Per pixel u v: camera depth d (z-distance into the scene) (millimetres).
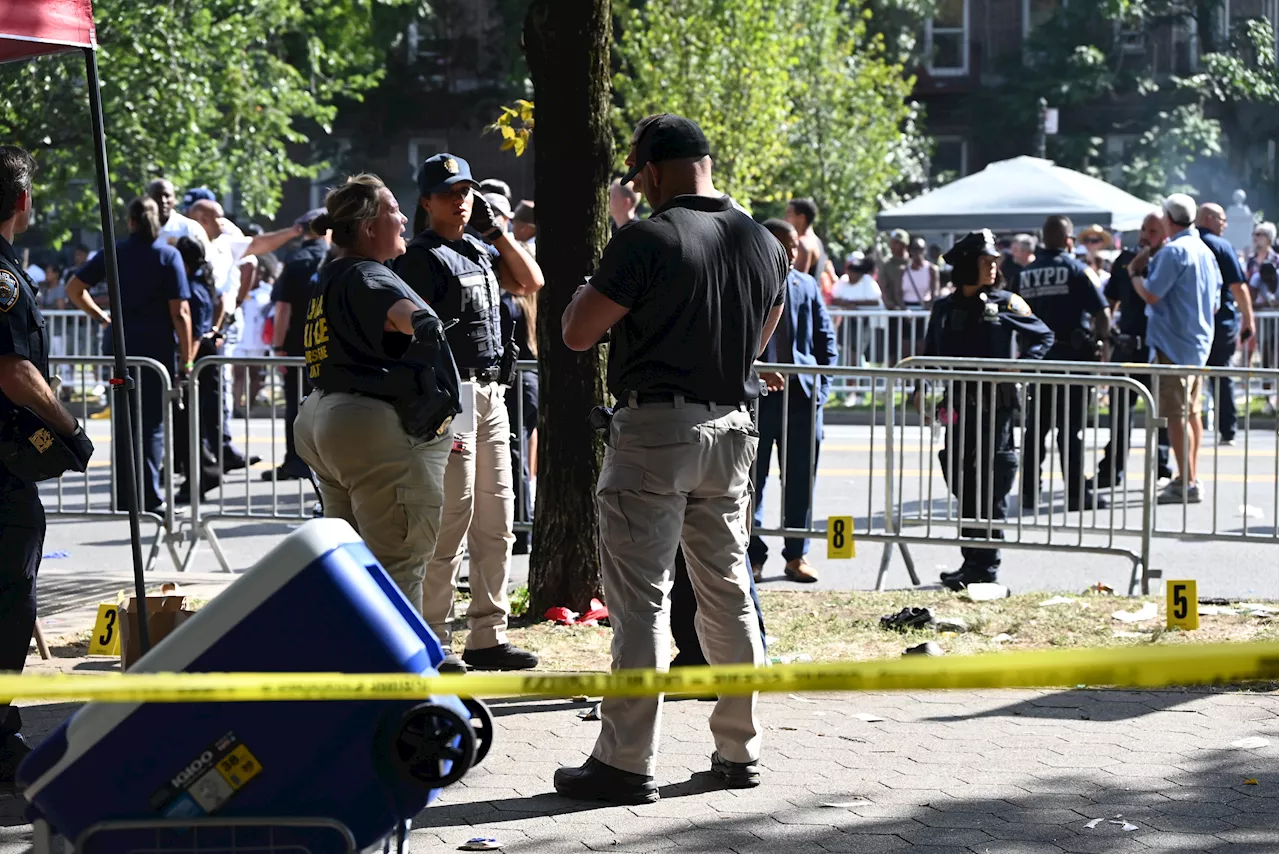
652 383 11695
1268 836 11023
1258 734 13562
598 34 17562
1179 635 17266
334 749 7879
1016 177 54938
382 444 12828
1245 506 23484
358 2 80500
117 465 22812
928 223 54438
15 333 11812
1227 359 34219
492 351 15781
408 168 92750
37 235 77125
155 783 7855
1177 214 29250
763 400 22078
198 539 23188
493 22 91375
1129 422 22094
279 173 65625
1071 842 10945
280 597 7887
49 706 14320
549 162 17844
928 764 12828
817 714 14406
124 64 51750
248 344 44031
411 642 8047
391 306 12742
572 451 18312
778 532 22031
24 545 12297
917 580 22328
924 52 91250
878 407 35375
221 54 58500
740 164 60531
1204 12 87625
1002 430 21562
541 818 11562
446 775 8039
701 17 60844
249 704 7848
